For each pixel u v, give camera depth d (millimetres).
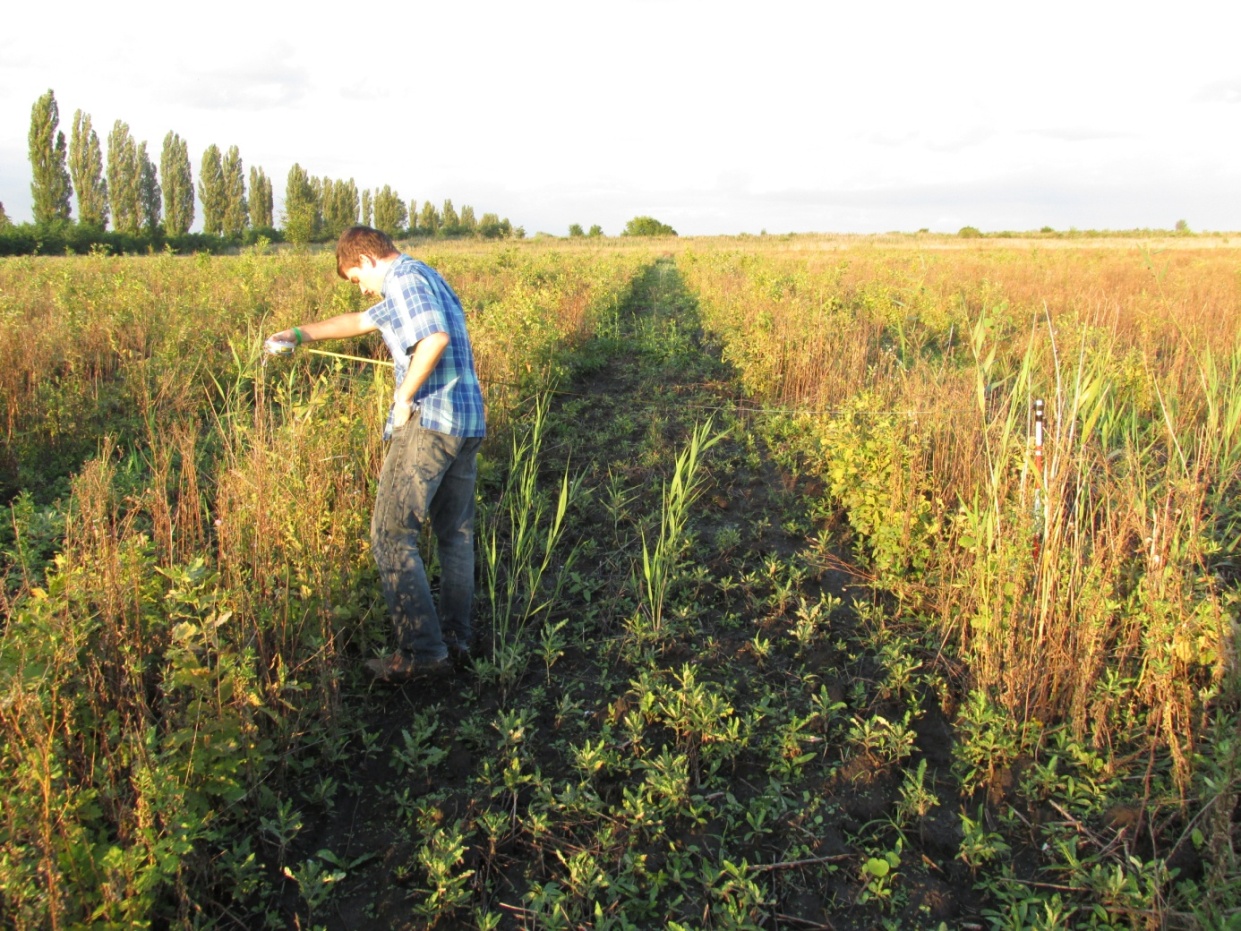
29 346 7582
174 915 2420
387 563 3596
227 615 2697
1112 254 30844
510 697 3699
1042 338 9000
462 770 3221
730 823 2967
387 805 3045
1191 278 17172
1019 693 3457
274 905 2598
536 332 9156
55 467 6090
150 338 8984
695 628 4293
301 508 3725
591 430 8000
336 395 5711
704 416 8570
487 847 2840
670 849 2838
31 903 1999
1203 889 2592
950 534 4547
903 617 4410
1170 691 3064
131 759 2488
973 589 3975
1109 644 3807
